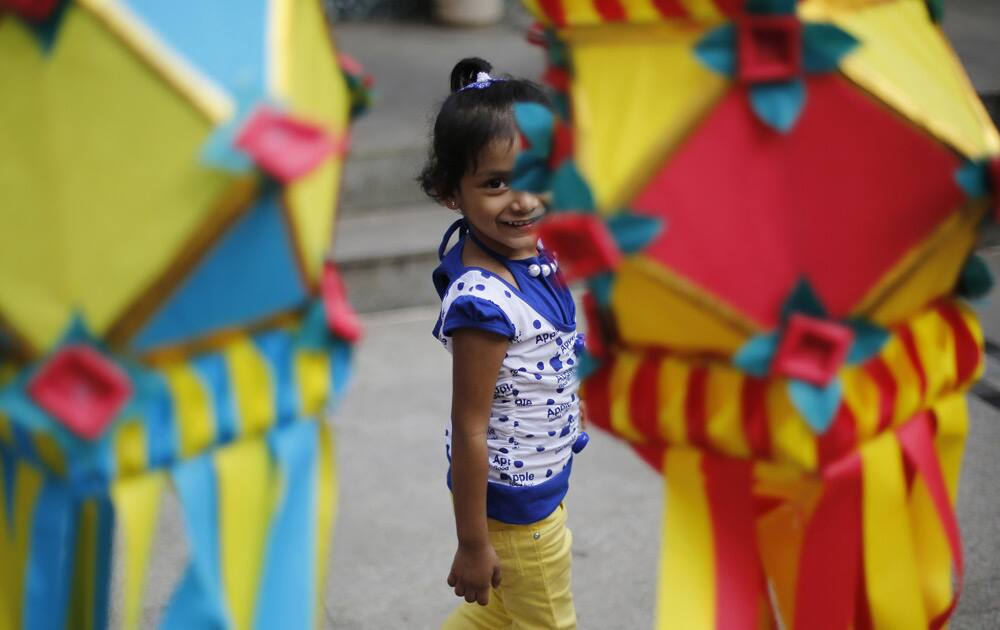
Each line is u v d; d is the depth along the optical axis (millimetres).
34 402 947
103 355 962
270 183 949
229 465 1049
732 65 1000
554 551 1706
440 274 1674
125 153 947
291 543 1082
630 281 1055
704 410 1094
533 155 1109
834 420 1057
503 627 1841
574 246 988
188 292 969
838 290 1053
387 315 3781
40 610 1049
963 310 1223
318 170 970
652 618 2312
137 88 945
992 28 5652
